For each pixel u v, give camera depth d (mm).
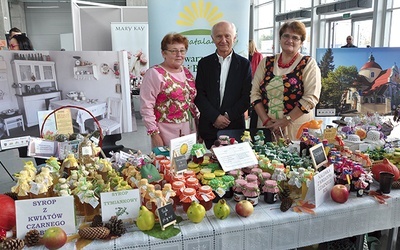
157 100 2139
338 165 1484
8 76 2074
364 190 1444
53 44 17281
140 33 5520
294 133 2131
